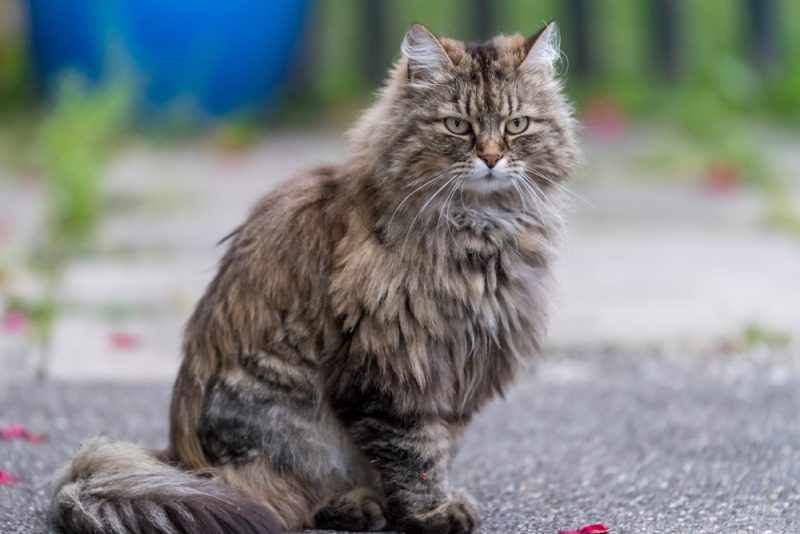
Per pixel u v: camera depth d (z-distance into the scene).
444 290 7.21
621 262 14.48
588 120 20.58
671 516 7.47
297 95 22.67
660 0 22.61
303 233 7.39
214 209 16.81
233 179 18.44
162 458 7.59
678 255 14.79
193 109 20.88
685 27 22.81
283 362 7.29
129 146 19.91
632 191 18.08
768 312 12.42
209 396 7.42
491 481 8.27
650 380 10.56
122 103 18.14
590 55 22.66
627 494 7.92
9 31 23.28
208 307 7.60
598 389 10.34
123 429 9.23
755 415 9.55
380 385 7.14
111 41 20.30
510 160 7.39
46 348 11.32
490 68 7.52
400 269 7.18
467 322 7.29
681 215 16.84
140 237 15.52
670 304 12.77
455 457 8.54
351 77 22.80
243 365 7.34
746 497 7.78
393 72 7.91
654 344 11.51
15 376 10.48
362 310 7.14
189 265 14.27
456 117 7.40
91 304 12.72
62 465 7.94
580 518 7.48
